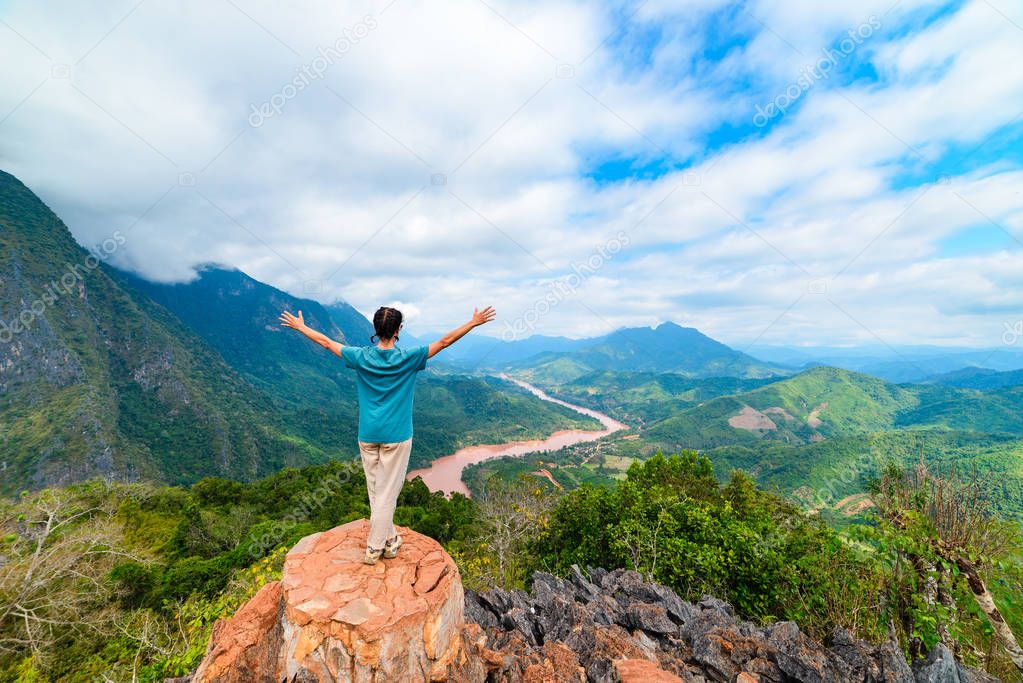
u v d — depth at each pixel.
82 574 25.12
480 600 9.84
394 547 4.48
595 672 5.90
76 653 21.64
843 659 6.54
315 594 3.93
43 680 19.72
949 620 7.49
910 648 7.86
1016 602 7.16
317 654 3.70
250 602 4.80
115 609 25.03
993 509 7.64
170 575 27.67
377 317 4.11
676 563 15.09
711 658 6.88
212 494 53.34
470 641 5.43
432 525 41.75
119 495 45.22
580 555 20.06
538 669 5.66
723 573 13.88
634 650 6.40
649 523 18.11
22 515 30.75
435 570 4.38
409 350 4.02
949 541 7.58
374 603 3.85
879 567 8.75
